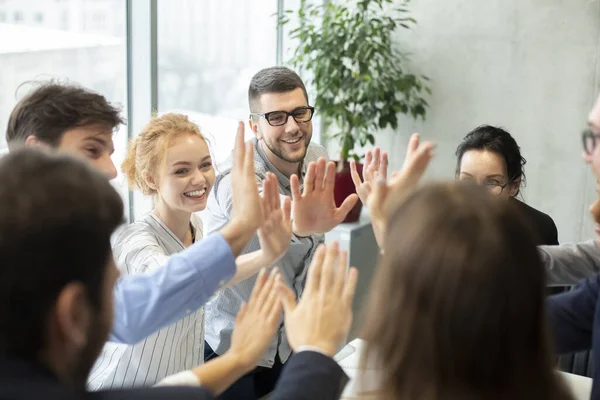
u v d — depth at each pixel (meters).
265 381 2.53
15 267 0.68
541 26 4.29
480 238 0.75
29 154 0.75
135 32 3.50
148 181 1.87
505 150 2.29
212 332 2.51
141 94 3.56
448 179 0.85
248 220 1.36
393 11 4.69
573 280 1.89
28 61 2.98
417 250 0.78
